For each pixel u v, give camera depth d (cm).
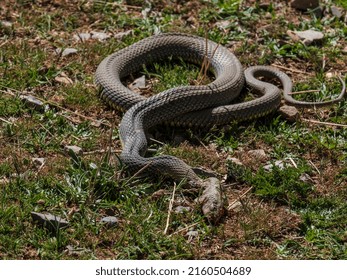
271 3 1365
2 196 902
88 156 994
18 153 993
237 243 873
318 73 1205
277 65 1232
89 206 898
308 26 1323
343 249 871
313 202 932
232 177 973
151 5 1359
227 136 1062
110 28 1305
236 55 1246
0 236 848
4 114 1066
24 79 1137
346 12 1367
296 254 866
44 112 1074
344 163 1015
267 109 1092
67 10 1341
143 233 866
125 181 932
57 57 1210
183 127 1077
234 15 1332
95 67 1194
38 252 837
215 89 1095
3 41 1246
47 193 917
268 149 1042
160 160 955
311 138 1059
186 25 1320
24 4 1348
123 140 1015
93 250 849
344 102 1136
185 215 902
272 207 929
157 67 1196
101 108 1098
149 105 1055
